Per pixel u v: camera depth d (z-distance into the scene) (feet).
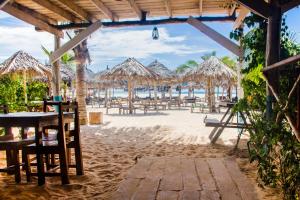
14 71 36.86
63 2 23.04
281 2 15.71
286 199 10.33
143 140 25.52
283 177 10.92
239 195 10.79
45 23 28.27
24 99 35.32
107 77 53.93
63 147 13.53
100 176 14.83
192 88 92.73
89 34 28.84
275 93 13.69
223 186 11.75
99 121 37.99
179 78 68.74
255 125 14.21
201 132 29.94
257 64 20.75
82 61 36.55
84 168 16.35
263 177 12.07
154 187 11.64
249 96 18.44
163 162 15.75
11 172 14.32
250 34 21.62
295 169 10.05
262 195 11.25
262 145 13.00
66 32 34.09
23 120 13.38
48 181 14.16
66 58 62.44
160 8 27.58
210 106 53.67
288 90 14.71
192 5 26.76
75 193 12.39
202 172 13.75
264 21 19.89
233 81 54.70
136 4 26.02
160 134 28.91
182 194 10.85
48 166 16.01
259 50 20.15
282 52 18.52
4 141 14.23
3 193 12.22
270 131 11.93
